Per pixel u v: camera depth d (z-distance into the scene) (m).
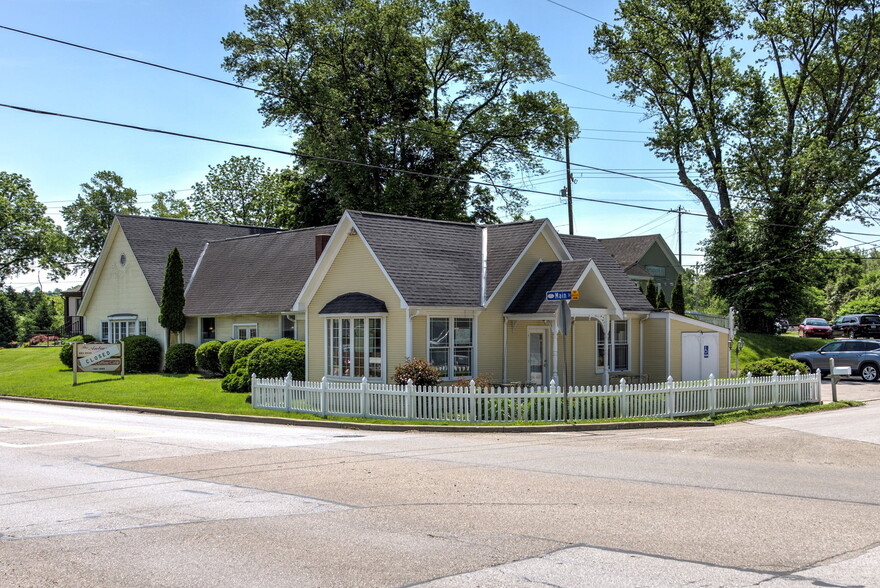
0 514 9.80
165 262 41.75
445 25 49.81
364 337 25.44
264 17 46.81
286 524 9.16
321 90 46.44
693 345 30.67
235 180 73.50
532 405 19.95
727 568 7.38
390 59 48.69
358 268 25.89
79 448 15.61
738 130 45.47
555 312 24.75
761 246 46.41
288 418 21.33
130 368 38.50
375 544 8.25
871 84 43.53
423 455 14.71
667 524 9.12
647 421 20.05
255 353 28.53
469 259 27.17
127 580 7.14
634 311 29.27
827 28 43.84
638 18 47.56
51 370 40.31
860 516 9.59
